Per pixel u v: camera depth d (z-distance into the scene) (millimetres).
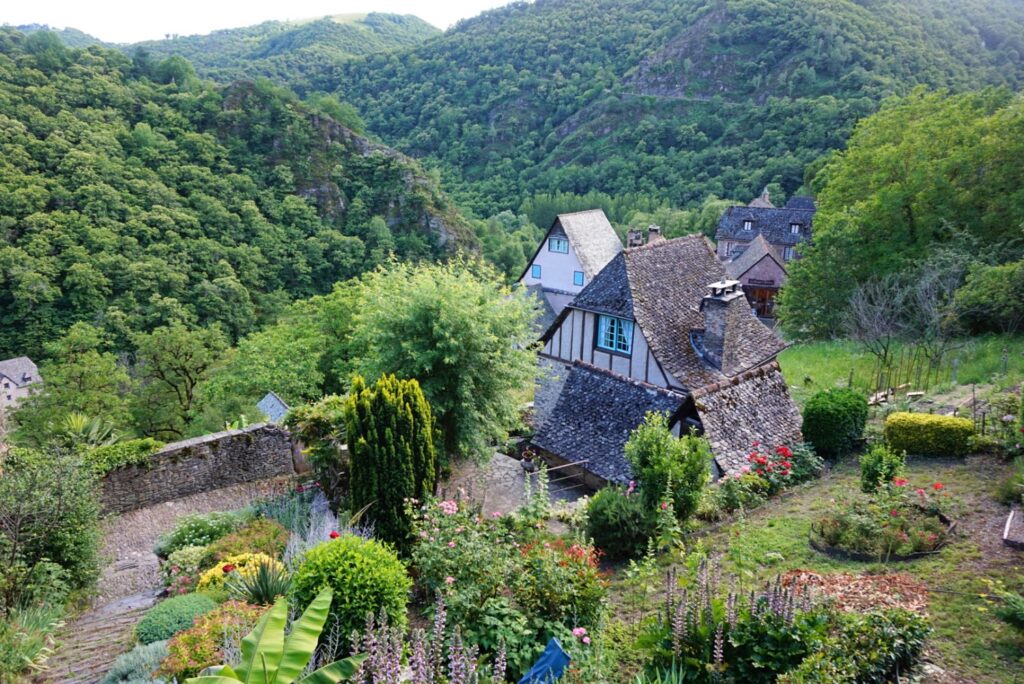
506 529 11023
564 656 8125
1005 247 26094
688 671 7355
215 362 31750
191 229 54656
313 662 7113
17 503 10930
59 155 54469
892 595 9281
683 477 12719
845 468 15680
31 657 8859
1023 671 7938
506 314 17688
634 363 19266
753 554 11148
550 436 17891
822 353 26812
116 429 26688
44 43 67938
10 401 42562
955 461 14758
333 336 30766
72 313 46438
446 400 16797
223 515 14570
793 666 7043
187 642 7855
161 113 66812
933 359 21656
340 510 13703
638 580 11125
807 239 61719
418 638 6359
